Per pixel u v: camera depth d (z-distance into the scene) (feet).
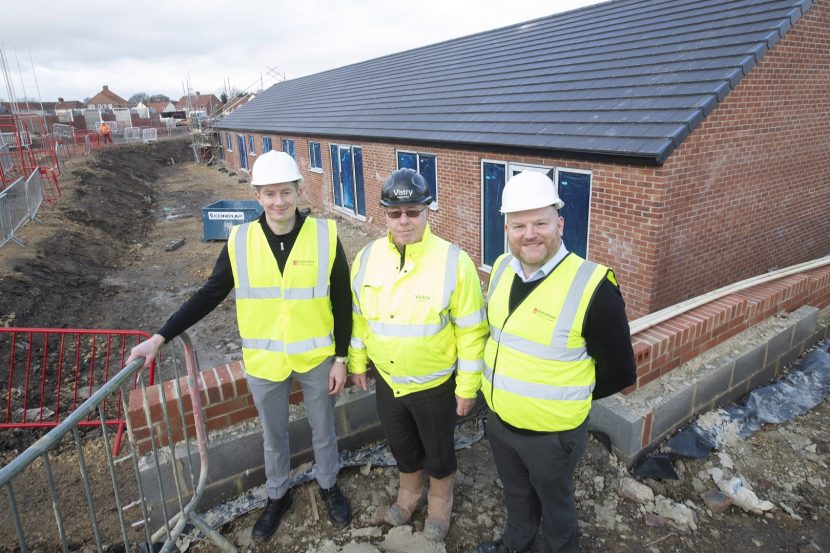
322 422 10.18
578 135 25.84
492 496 11.02
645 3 36.96
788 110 27.07
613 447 11.74
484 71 44.60
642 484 11.01
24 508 13.69
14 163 67.62
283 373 9.55
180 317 9.12
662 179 22.33
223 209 46.93
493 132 31.50
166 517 9.39
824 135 30.07
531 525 9.17
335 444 10.57
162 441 10.85
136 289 35.17
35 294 28.96
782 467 11.89
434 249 8.89
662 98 24.84
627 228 24.17
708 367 13.16
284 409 10.09
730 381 13.65
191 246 46.57
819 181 31.24
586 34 38.34
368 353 9.66
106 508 13.51
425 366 8.92
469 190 34.06
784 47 25.52
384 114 49.32
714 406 13.41
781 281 17.56
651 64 28.30
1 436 17.20
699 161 23.70
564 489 8.39
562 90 31.91
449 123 37.17
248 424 11.36
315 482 11.39
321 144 58.54
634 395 12.10
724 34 26.66
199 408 10.31
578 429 8.10
